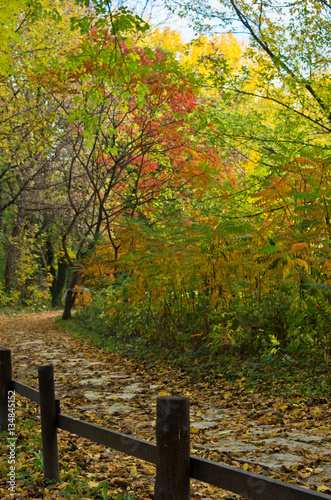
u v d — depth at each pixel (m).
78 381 8.46
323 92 11.97
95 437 3.24
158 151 14.52
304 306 6.68
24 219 31.45
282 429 5.03
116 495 3.63
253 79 12.53
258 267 7.69
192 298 9.59
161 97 13.22
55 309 34.09
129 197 17.47
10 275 32.75
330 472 3.75
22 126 17.30
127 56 8.56
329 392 6.05
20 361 10.66
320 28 11.69
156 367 9.30
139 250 10.30
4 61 5.80
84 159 19.59
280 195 7.32
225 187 11.75
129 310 11.72
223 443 4.72
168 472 2.29
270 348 7.89
